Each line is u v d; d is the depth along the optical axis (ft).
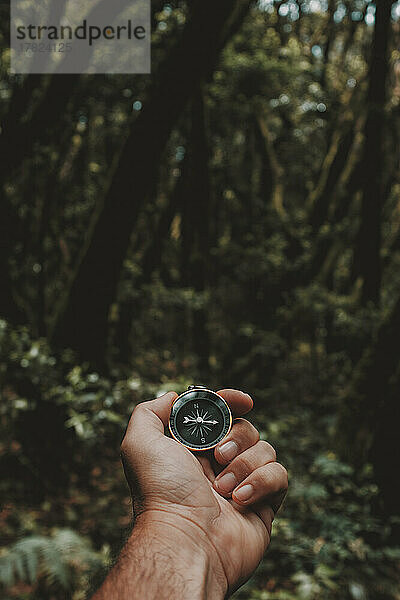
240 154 40.16
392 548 12.21
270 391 26.37
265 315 32.50
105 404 14.44
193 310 30.17
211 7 17.39
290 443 17.75
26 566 9.86
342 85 41.96
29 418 14.89
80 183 33.76
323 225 35.58
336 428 15.53
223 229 41.86
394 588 11.00
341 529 11.56
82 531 13.14
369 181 30.32
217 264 35.22
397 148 40.22
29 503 14.01
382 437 13.17
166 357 30.66
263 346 28.35
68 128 29.66
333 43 41.75
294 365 28.09
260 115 36.52
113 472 15.58
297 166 43.14
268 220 35.86
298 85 36.40
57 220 31.71
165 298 30.73
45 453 14.75
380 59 28.60
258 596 10.36
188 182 33.32
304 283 33.96
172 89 18.16
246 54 33.78
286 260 33.91
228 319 33.22
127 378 20.44
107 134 33.32
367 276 31.19
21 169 25.99
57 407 14.88
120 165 18.79
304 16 42.42
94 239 19.08
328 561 10.94
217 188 38.88
